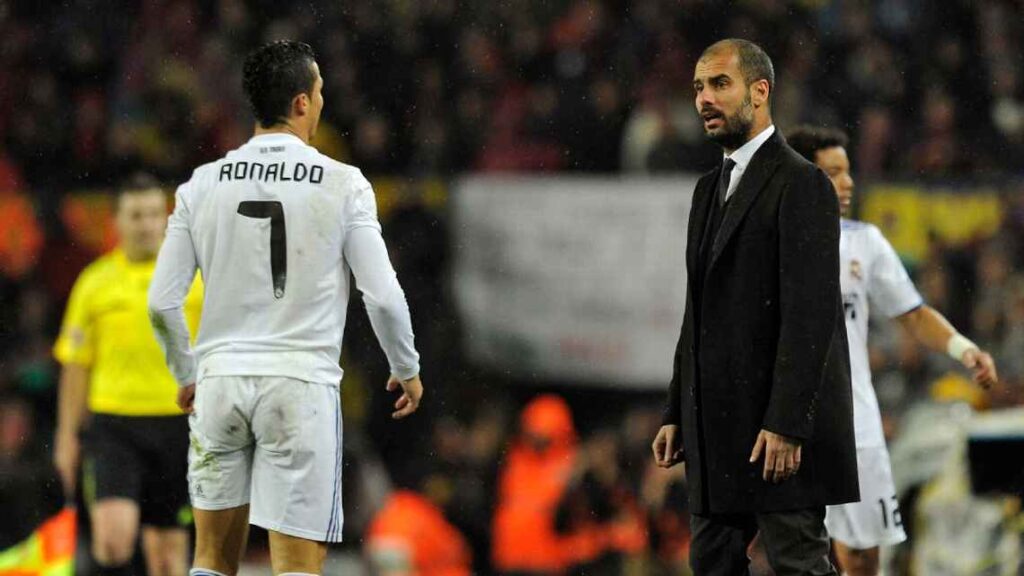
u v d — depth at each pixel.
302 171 18.52
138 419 28.80
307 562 18.41
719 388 18.14
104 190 44.03
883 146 50.44
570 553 37.75
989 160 51.06
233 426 18.50
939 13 54.97
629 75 51.59
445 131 50.28
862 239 23.20
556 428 39.19
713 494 18.25
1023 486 27.42
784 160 18.06
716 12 53.25
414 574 37.12
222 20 54.47
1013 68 54.16
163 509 29.11
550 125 49.69
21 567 28.94
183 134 51.53
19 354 43.69
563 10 53.47
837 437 18.12
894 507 22.72
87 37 54.47
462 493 39.22
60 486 41.41
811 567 18.05
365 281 18.44
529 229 43.03
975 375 23.11
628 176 47.34
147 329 28.72
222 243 18.53
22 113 52.75
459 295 43.28
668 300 42.47
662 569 36.53
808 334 17.33
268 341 18.33
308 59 19.09
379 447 42.69
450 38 53.06
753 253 17.92
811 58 53.03
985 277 41.72
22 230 43.84
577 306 42.88
